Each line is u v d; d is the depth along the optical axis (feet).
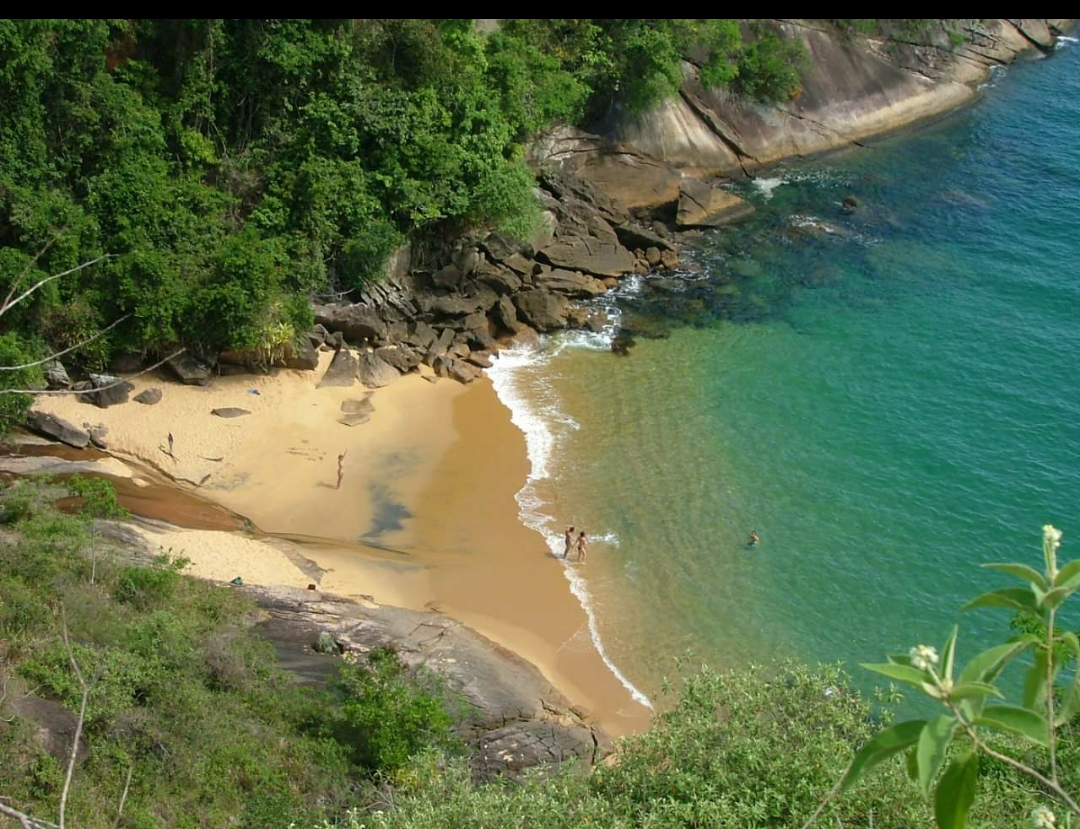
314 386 167.12
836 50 272.72
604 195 214.07
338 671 113.39
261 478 150.51
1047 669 25.18
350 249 176.86
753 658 126.62
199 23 170.71
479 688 116.26
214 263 163.94
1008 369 181.37
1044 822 24.30
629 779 61.36
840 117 266.77
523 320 187.93
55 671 93.04
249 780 91.71
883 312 197.36
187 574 125.08
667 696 121.08
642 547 143.74
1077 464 159.33
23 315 154.71
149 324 158.30
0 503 124.06
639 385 176.14
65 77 159.63
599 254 201.05
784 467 159.22
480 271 187.32
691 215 220.23
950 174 251.39
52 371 156.97
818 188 243.40
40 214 155.94
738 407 172.04
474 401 169.78
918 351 186.19
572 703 118.52
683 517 149.07
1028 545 144.56
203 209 170.81
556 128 221.66
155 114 169.27
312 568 134.51
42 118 160.76
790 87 257.34
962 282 207.10
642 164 224.53
